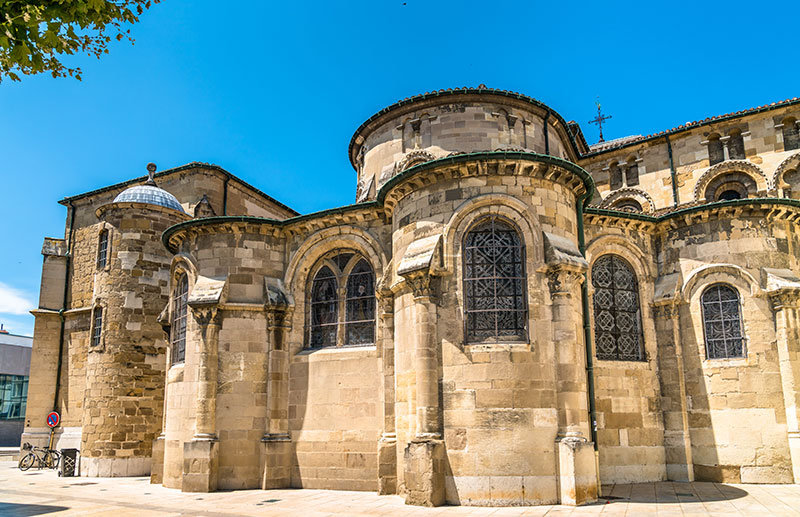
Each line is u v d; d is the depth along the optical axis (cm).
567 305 1661
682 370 2089
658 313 2152
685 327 2108
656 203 2764
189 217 3033
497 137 2411
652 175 2805
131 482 2403
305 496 1817
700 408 2042
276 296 2120
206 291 2106
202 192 3200
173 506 1692
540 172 1762
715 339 2064
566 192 1822
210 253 2189
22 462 3089
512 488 1549
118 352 2719
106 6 971
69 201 3597
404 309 1773
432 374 1653
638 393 2064
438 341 1680
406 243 1842
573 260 1670
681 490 1800
